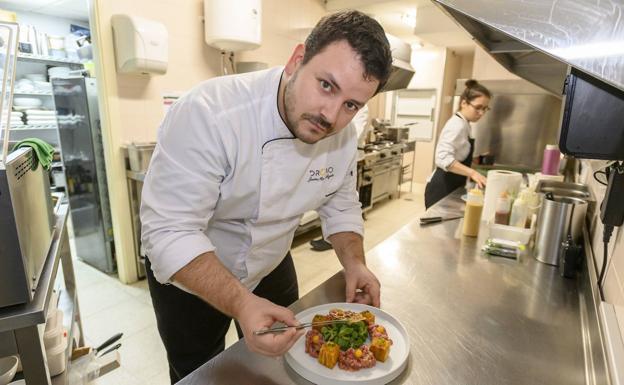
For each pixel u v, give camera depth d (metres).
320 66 0.61
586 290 0.87
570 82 0.48
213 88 0.80
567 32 0.38
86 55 2.69
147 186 0.76
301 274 2.62
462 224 1.45
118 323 1.96
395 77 3.42
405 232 1.34
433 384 0.60
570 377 0.62
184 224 0.72
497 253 1.14
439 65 5.45
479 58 3.84
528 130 2.92
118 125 2.21
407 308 0.83
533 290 0.92
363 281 0.87
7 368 0.96
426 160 5.84
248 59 3.01
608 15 0.36
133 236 2.39
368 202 4.10
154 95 2.38
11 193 0.70
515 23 0.41
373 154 3.87
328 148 0.94
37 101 3.64
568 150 0.51
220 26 2.39
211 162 0.74
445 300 0.87
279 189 0.86
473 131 3.09
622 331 0.60
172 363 1.14
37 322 0.77
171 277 0.71
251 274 1.01
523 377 0.62
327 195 1.02
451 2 0.45
